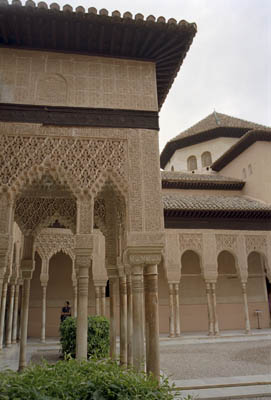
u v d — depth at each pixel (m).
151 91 5.64
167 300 15.18
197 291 15.59
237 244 13.84
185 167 20.09
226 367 7.84
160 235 5.04
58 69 5.44
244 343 11.94
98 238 13.06
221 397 5.50
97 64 5.59
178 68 6.01
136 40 5.39
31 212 7.25
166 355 9.73
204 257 13.44
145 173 5.27
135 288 4.83
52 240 12.47
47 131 5.18
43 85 5.34
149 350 4.75
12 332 11.86
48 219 7.26
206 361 8.66
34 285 14.41
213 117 21.31
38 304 14.23
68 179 5.07
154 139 5.43
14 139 5.09
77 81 5.46
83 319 4.74
